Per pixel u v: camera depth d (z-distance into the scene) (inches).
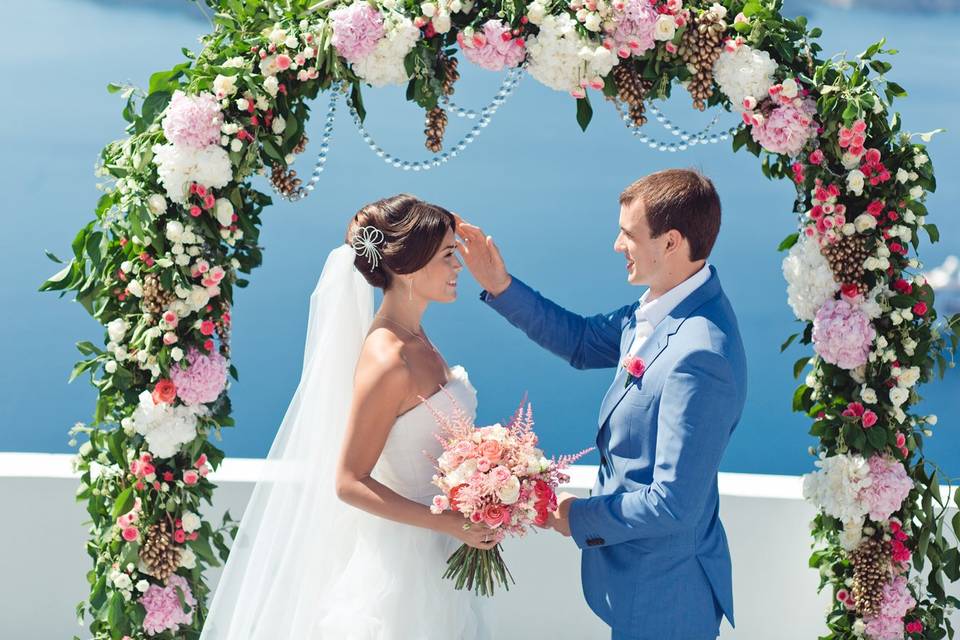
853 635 120.4
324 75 111.3
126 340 111.0
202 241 108.9
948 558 120.4
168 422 109.5
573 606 146.2
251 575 111.7
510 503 102.5
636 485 108.9
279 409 530.6
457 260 114.3
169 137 105.3
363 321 117.3
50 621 143.0
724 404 104.3
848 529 117.9
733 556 145.0
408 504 106.5
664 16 108.2
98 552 116.2
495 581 145.6
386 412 107.3
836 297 116.6
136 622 111.0
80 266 112.0
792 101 111.0
